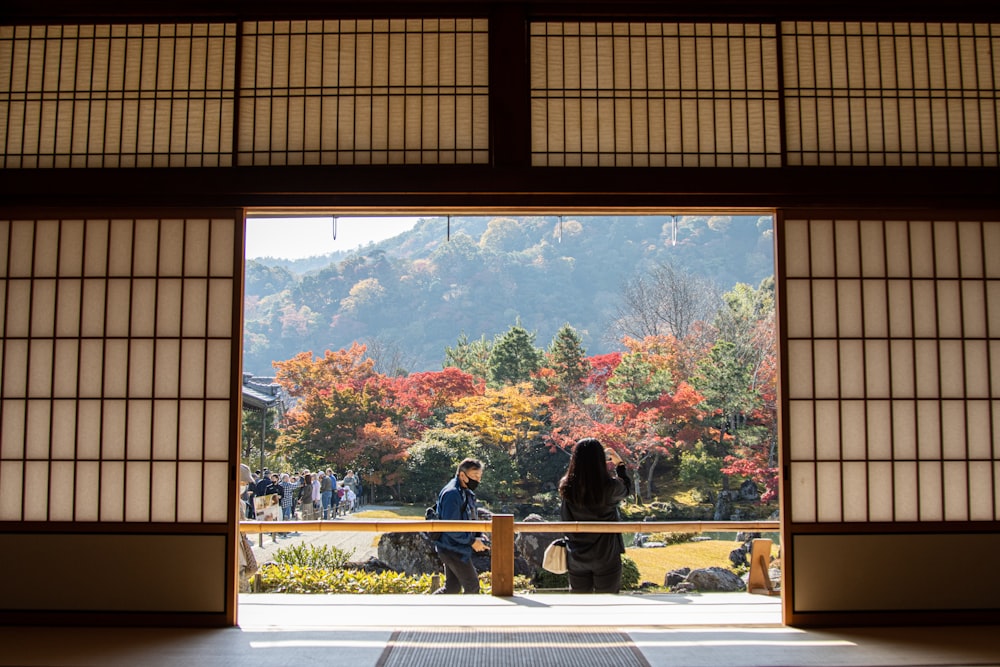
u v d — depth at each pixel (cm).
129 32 338
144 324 326
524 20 335
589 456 388
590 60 337
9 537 318
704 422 1243
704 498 1205
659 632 308
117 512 320
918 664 265
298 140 333
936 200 331
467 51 337
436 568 753
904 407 325
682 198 329
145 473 321
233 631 309
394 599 371
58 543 318
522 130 330
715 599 373
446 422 1342
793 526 318
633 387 1268
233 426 321
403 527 381
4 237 329
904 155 336
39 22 338
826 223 331
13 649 283
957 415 326
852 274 329
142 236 329
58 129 335
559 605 356
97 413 323
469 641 295
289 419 1350
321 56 336
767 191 329
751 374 1293
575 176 328
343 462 1320
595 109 334
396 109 335
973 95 341
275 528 378
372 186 327
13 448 322
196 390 323
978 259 332
